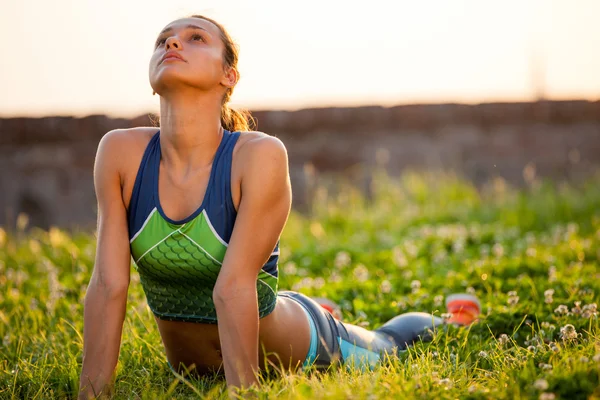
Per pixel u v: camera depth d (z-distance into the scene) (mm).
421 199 12234
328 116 13867
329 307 5488
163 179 3787
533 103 13945
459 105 13992
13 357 4781
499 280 6188
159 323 4102
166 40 3746
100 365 3668
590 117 13938
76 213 13422
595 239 8266
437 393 3316
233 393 3350
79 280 6730
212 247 3719
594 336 4066
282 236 10180
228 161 3742
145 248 3766
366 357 4297
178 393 3904
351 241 9828
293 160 13789
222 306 3570
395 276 6973
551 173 13914
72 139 13453
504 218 11008
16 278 7113
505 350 4164
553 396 3074
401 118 13914
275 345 4078
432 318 4742
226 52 3844
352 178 13773
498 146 13977
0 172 13414
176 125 3719
